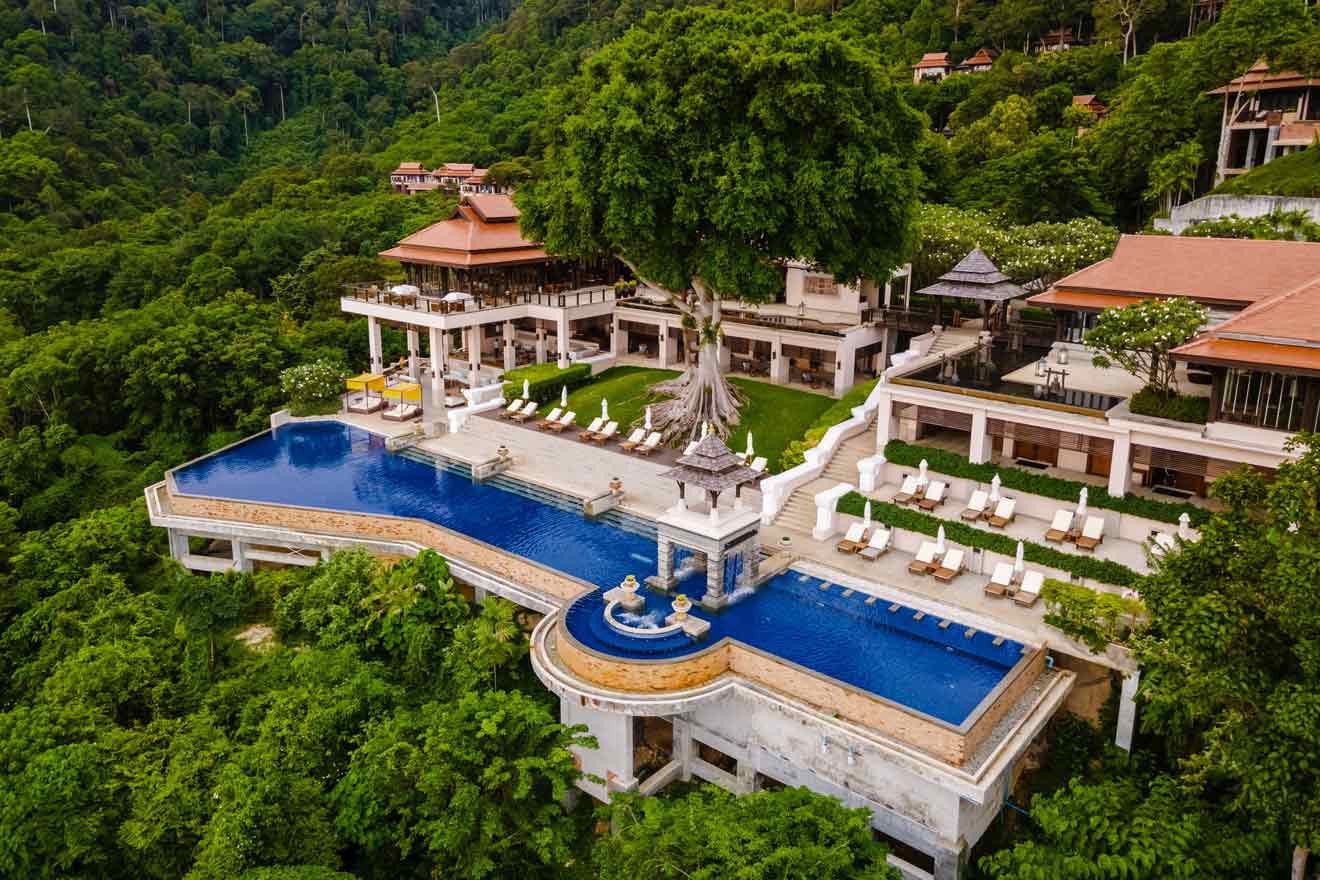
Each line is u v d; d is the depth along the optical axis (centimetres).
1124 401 3011
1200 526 1891
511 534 3312
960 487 3259
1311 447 1675
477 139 12812
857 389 4184
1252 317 2700
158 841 2116
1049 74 8494
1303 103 6006
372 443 4512
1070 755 2320
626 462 3931
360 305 5581
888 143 3688
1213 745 1723
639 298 5694
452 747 2088
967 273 3791
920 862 2164
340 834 2150
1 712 2936
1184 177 5816
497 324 5862
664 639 2481
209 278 6969
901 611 2673
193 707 2719
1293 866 1773
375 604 2927
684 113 3475
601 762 2422
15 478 4597
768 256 3766
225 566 3694
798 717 2211
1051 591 2272
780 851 1650
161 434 5041
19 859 2114
